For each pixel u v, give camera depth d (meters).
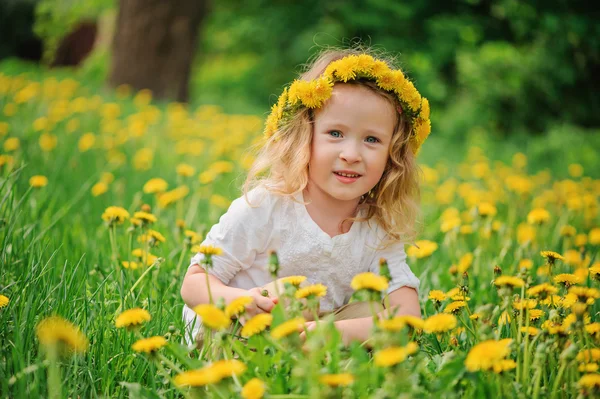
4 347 1.47
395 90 1.81
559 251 3.02
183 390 1.36
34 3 13.70
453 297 1.78
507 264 2.66
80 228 2.70
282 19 12.19
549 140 8.19
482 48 10.38
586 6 9.95
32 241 2.08
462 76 10.34
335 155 1.76
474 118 9.74
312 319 1.80
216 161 4.45
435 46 11.00
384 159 1.81
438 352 1.69
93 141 4.19
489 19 11.14
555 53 9.87
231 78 12.89
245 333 1.33
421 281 2.32
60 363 1.43
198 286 1.75
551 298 1.71
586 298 1.56
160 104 7.37
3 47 13.79
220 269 1.80
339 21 11.80
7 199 2.24
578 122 10.12
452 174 5.44
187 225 2.67
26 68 9.26
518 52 10.11
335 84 1.80
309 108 1.82
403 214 1.94
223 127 5.45
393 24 11.54
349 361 1.34
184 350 1.39
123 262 2.07
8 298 1.66
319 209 1.86
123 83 8.00
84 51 14.61
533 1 9.80
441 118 10.30
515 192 4.21
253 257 1.84
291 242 1.83
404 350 1.20
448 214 3.26
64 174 3.48
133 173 3.82
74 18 9.96
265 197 1.84
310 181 1.86
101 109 5.79
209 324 1.30
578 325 1.44
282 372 1.38
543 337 1.45
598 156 7.55
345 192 1.77
